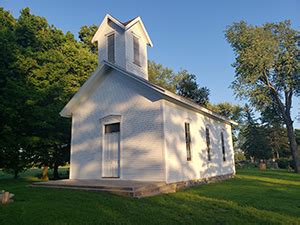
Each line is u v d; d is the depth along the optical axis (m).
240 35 27.39
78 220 5.50
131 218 5.68
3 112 15.15
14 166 17.14
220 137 16.72
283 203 7.45
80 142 13.43
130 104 11.58
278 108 28.58
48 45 21.44
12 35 18.67
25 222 5.37
